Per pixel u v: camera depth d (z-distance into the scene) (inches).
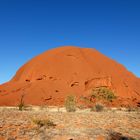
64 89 2839.6
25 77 3208.7
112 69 3403.1
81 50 3693.4
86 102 2246.6
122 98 2723.9
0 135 382.6
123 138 411.5
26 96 2623.0
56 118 676.7
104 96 2256.4
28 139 373.7
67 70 3186.5
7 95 2699.3
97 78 2965.1
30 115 741.3
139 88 3196.4
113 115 864.3
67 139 380.2
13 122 531.2
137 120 700.0
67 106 1311.5
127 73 3516.2
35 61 3437.5
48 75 3105.3
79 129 482.0
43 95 2650.1
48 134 411.5
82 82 3014.3
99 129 494.6
